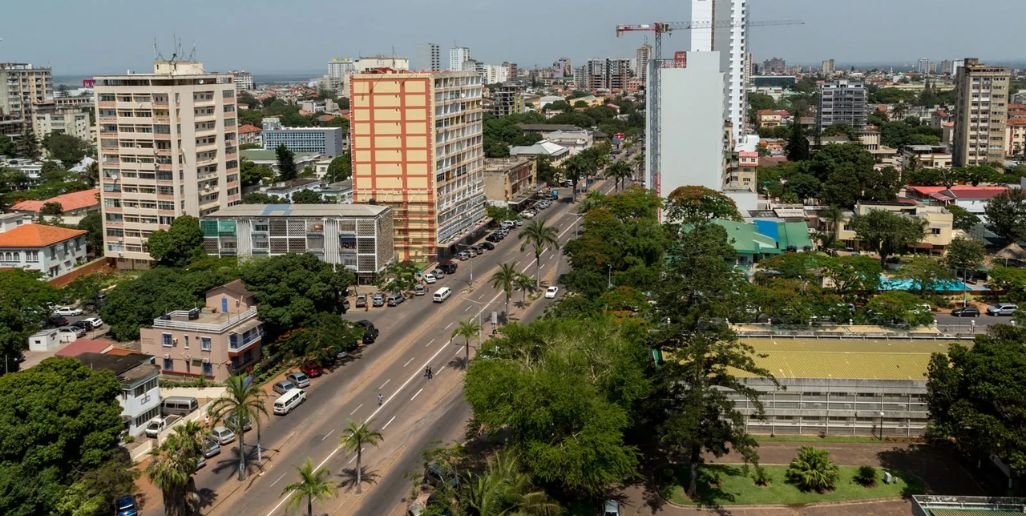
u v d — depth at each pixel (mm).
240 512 85812
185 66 194500
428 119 181750
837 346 113188
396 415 108938
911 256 178250
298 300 125688
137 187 184375
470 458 95750
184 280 133000
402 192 185250
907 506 85500
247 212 170875
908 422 101000
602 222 172375
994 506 78125
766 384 101562
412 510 83812
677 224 188500
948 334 118312
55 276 173875
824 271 152125
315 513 85312
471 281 176750
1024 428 78062
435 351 132875
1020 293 150875
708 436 85438
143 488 91625
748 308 126188
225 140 197125
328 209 170500
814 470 89188
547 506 76562
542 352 95625
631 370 90188
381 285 164750
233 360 120688
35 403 80562
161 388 116938
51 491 78750
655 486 90500
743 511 85375
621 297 132500
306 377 118875
